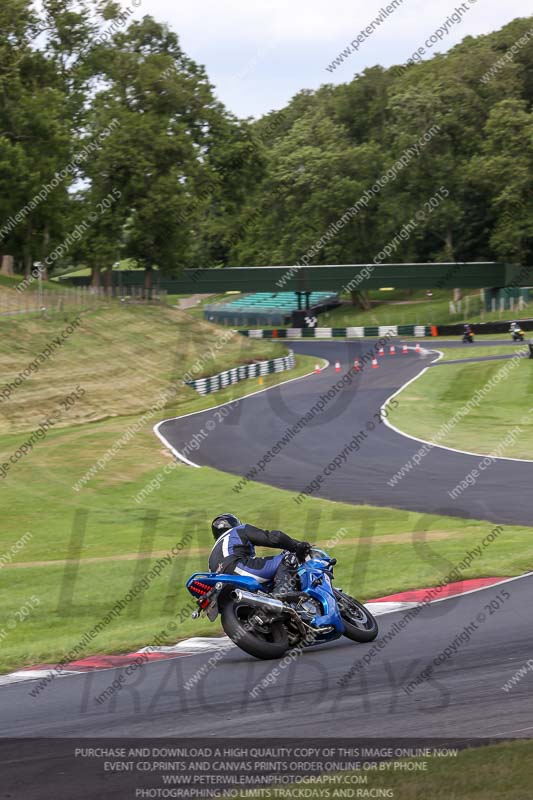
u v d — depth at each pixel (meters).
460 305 127.31
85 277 117.81
